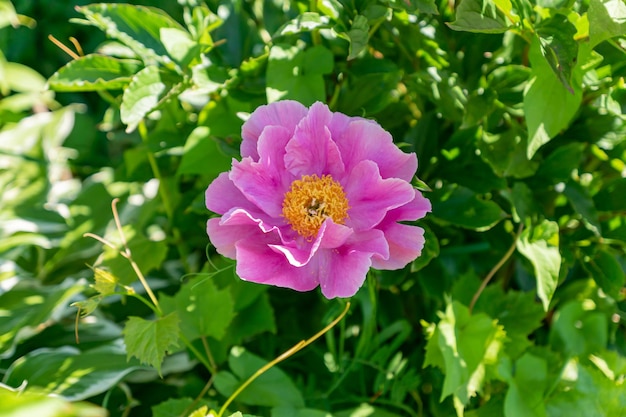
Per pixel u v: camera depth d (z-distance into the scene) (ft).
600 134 1.93
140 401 2.04
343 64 1.96
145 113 1.82
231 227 1.62
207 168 1.91
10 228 2.24
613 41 1.73
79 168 2.58
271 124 1.66
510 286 2.17
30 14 2.84
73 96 2.90
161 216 2.30
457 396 1.80
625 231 1.93
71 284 2.06
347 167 1.67
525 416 1.83
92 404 1.97
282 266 1.61
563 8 1.75
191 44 1.88
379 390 1.93
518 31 1.75
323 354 2.03
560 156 1.91
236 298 1.99
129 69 1.91
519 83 1.88
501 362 1.84
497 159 1.88
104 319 2.13
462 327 1.87
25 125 2.55
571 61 1.66
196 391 1.97
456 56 2.00
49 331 2.08
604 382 1.86
